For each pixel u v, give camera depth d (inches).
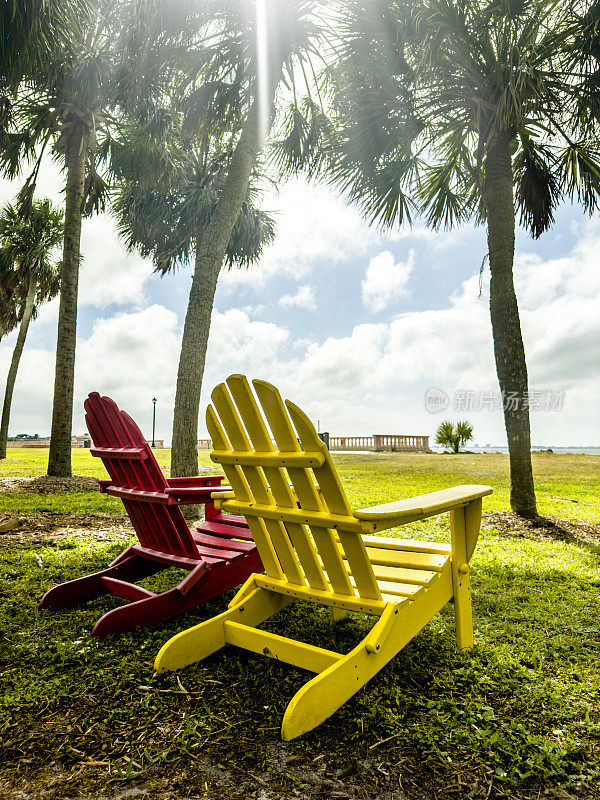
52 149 399.2
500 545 171.9
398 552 88.7
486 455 804.6
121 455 93.1
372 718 60.3
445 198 323.0
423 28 221.0
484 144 241.8
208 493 84.7
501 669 74.9
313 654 63.0
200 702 63.9
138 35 232.4
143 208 476.1
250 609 77.7
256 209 558.3
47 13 231.1
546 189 288.8
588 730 59.5
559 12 231.0
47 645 80.5
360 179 283.1
